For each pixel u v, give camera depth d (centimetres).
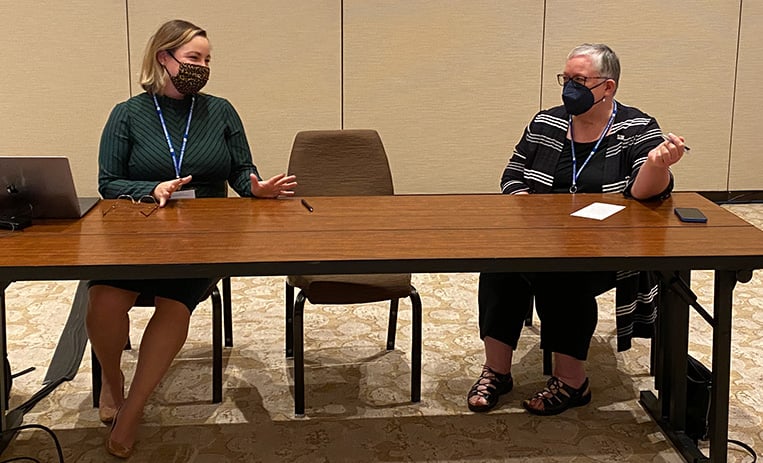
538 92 562
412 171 570
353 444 263
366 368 319
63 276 211
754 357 325
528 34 552
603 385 304
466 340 347
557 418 280
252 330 358
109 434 259
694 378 267
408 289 283
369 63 550
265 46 542
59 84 539
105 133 295
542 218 259
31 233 241
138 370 252
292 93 552
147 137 294
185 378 310
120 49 535
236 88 548
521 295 288
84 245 228
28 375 311
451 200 286
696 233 240
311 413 283
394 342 337
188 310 256
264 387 303
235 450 259
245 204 281
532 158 305
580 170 297
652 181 270
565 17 552
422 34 548
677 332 258
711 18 559
